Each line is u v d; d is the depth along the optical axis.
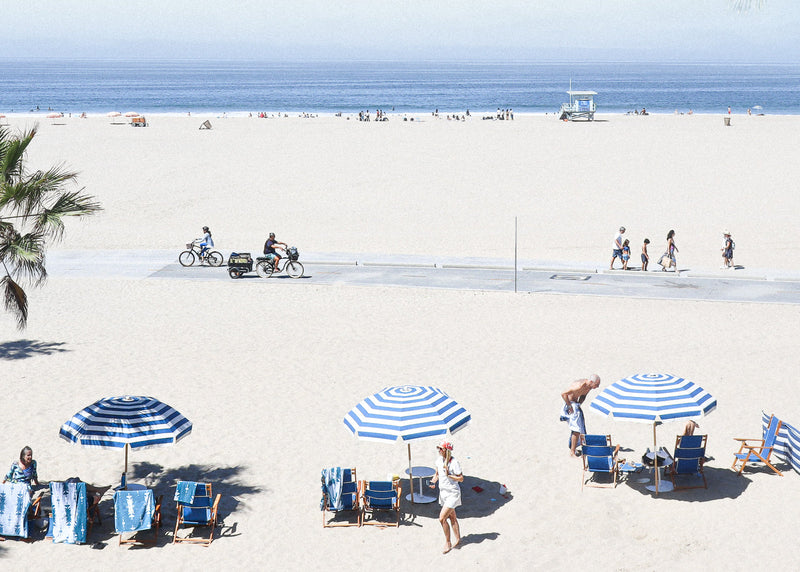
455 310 26.64
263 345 23.12
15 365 21.38
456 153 62.41
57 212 15.09
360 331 24.42
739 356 21.55
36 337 24.03
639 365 20.95
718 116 109.94
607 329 24.30
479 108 146.50
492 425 17.20
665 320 25.12
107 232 39.62
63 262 34.12
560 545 12.50
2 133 15.27
